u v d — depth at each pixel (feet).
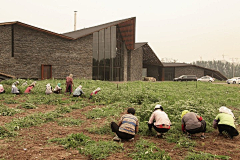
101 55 112.98
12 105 35.70
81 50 99.96
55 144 17.89
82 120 27.07
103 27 109.60
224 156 15.46
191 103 32.40
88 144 17.49
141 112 28.53
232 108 38.96
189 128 19.84
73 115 30.40
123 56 136.26
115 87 64.49
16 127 22.39
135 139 19.98
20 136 20.06
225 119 20.98
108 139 19.74
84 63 101.55
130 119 19.07
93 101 42.83
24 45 82.99
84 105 37.83
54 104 38.40
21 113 30.01
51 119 27.04
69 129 23.11
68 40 94.43
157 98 41.50
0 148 16.63
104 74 115.24
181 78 152.15
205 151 17.06
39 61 86.33
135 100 40.88
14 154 15.57
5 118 26.58
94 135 21.04
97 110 32.86
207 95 57.36
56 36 90.53
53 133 21.40
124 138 18.70
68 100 41.75
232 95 58.23
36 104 37.81
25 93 47.19
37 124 24.47
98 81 83.15
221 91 68.44
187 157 15.38
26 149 16.58
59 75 92.02
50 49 89.10
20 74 82.38
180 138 19.72
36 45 85.51
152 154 15.58
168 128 20.04
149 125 21.17
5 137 19.43
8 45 81.30
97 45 110.42
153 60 181.47
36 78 85.61
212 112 29.58
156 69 202.80
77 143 17.76
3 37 81.56
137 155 15.61
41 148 16.98
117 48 128.88
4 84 62.03
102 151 16.10
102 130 22.22
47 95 45.80
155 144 18.47
